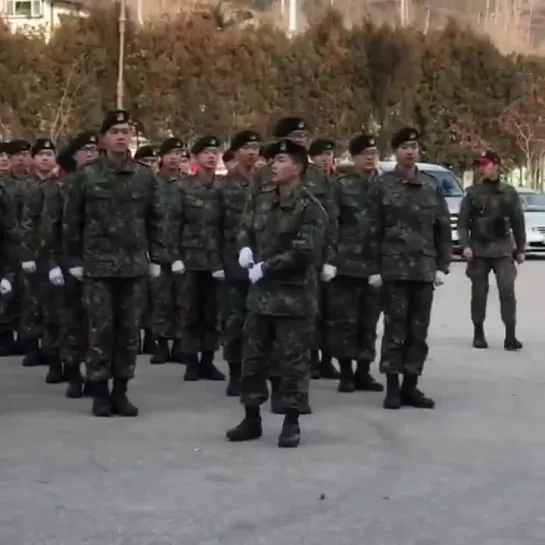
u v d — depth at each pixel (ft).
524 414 27.50
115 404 27.30
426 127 136.26
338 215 30.42
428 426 26.03
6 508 18.92
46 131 115.44
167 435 24.84
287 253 22.74
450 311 50.01
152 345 38.70
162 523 18.12
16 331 38.50
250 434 24.39
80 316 29.40
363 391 31.17
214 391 30.94
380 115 134.00
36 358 35.91
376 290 30.68
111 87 122.11
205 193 31.96
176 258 31.96
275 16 156.97
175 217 31.94
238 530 17.78
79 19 124.36
